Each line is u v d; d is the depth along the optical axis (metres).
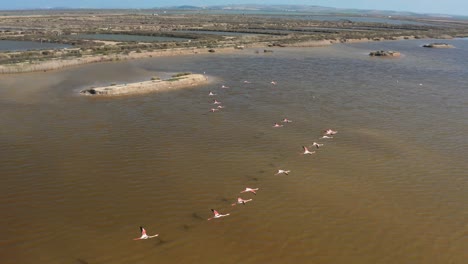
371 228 26.55
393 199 30.05
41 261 23.17
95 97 56.62
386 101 56.59
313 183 32.19
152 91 60.28
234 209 28.45
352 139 41.44
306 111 50.91
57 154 37.22
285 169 34.50
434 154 38.12
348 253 24.22
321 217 27.58
